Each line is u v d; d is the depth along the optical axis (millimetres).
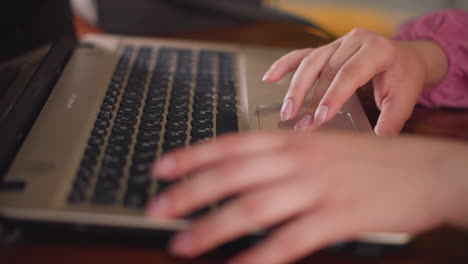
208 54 526
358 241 265
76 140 336
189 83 450
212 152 274
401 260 284
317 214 258
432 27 516
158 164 270
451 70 479
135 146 333
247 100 425
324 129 389
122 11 616
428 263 283
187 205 253
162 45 539
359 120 406
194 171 296
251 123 387
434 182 270
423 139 302
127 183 290
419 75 448
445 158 283
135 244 282
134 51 515
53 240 282
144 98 412
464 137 426
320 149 282
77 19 693
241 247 271
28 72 449
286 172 270
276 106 417
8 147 317
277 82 462
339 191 263
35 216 264
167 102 406
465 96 480
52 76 430
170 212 251
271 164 270
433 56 479
